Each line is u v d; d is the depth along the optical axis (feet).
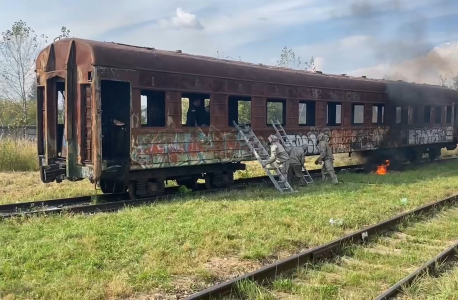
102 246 22.26
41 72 38.45
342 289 17.70
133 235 24.32
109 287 17.08
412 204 34.94
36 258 20.18
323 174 49.16
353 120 59.57
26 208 33.14
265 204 33.96
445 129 78.79
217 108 41.70
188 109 43.91
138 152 35.53
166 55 37.55
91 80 33.40
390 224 27.45
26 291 16.70
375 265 20.71
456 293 16.25
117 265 19.69
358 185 45.27
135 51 35.55
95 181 33.22
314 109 53.26
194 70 39.34
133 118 35.17
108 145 38.34
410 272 19.51
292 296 16.96
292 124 50.03
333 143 55.77
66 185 45.78
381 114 65.82
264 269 18.04
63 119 39.58
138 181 36.88
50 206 34.37
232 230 25.57
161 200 36.32
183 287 17.65
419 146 72.90
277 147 43.80
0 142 58.18
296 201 35.47
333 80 55.77
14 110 106.11
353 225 28.14
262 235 24.88
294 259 19.58
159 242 22.77
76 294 16.35
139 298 16.55
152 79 36.29
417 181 48.80
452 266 20.42
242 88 43.93
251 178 50.62
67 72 34.86
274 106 61.16
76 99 35.19
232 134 43.11
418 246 23.93
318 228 26.84
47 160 37.60
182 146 38.75
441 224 29.14
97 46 33.42
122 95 37.04
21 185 45.34
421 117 72.43
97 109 32.96
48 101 37.60
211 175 43.86
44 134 38.78
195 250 21.99
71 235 24.18
